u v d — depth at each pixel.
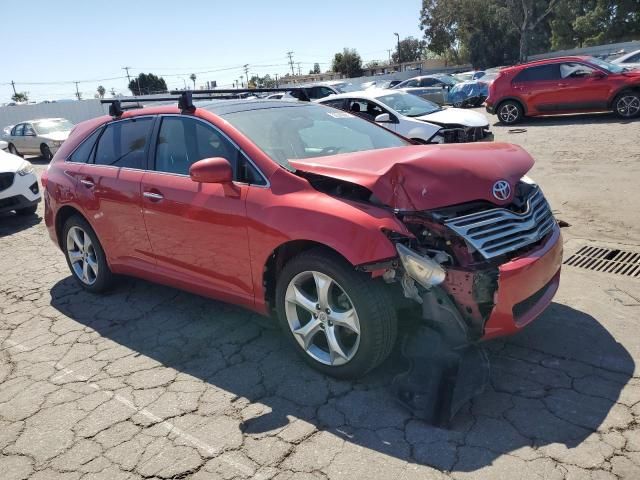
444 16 61.00
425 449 2.57
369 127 4.35
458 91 24.62
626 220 5.83
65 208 4.80
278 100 4.37
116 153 4.40
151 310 4.46
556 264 3.21
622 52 26.44
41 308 4.69
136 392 3.25
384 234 2.77
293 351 3.61
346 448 2.62
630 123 12.70
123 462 2.64
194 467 2.57
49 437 2.88
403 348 3.12
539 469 2.38
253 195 3.31
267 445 2.69
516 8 46.56
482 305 2.82
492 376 3.13
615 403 2.80
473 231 2.83
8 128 19.50
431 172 2.90
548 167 8.92
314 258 3.03
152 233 4.00
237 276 3.51
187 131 3.87
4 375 3.57
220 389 3.22
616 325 3.60
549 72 14.62
